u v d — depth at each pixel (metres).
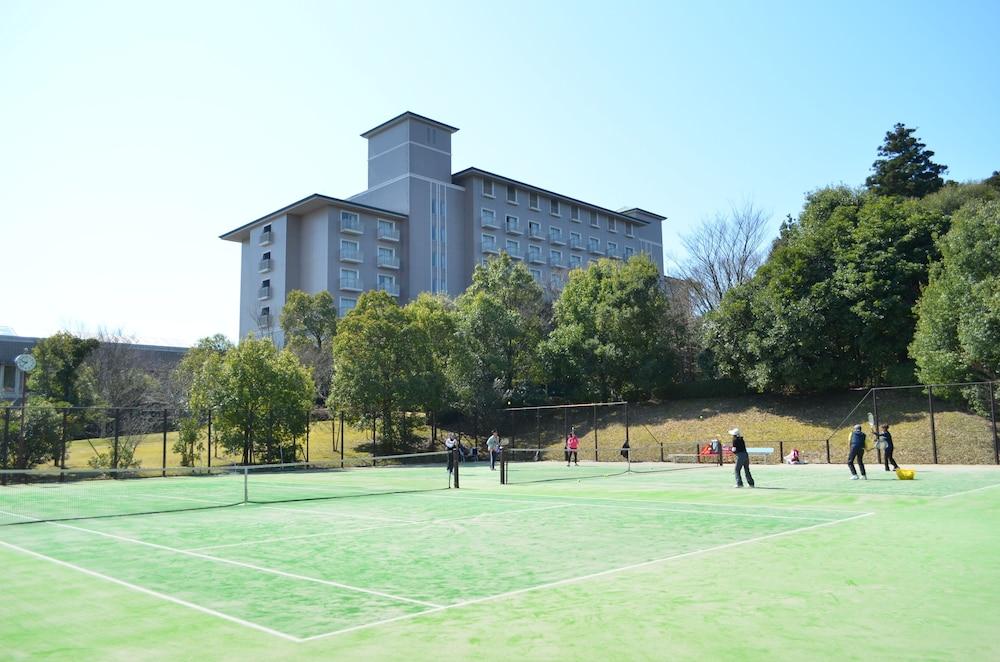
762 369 42.69
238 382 38.78
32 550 11.32
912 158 65.81
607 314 49.91
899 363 40.78
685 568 8.91
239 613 7.00
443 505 17.67
